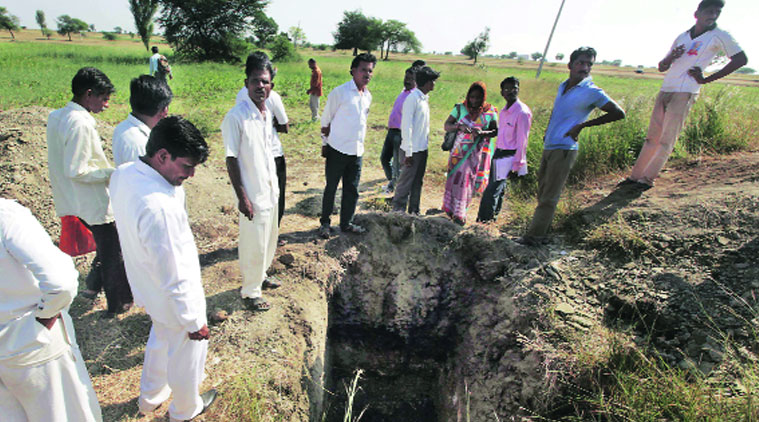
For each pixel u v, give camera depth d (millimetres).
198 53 32656
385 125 10578
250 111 2875
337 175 4172
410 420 4551
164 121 1873
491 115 4777
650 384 2658
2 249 1630
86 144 2787
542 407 2996
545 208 4078
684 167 5012
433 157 7797
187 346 2174
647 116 6277
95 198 2902
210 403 2574
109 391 2637
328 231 4539
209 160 6996
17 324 1752
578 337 3141
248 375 2799
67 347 1979
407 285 4492
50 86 13750
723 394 2502
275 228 3355
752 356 2695
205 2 30484
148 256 1891
